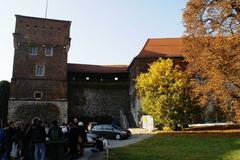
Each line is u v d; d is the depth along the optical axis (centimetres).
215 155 1748
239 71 2172
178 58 4847
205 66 2319
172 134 3092
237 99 2309
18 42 5022
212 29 2430
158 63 3734
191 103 3481
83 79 5728
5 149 1484
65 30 5281
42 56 5084
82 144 1841
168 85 3578
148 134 3472
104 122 5197
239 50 2120
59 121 4881
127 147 2323
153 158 1708
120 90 5650
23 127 1686
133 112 5166
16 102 4775
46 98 4934
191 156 1747
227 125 3572
